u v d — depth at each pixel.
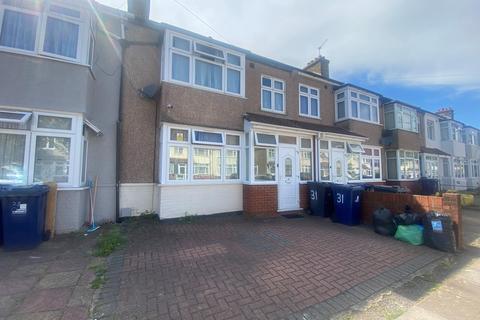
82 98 6.46
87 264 4.31
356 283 3.81
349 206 7.66
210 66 8.88
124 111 8.01
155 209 8.06
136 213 7.91
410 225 6.07
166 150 7.68
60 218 6.14
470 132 23.53
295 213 9.34
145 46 8.49
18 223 5.01
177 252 4.93
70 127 6.43
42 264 4.29
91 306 3.04
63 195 6.21
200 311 2.97
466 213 10.28
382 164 14.95
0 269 4.06
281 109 11.23
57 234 6.01
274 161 9.38
